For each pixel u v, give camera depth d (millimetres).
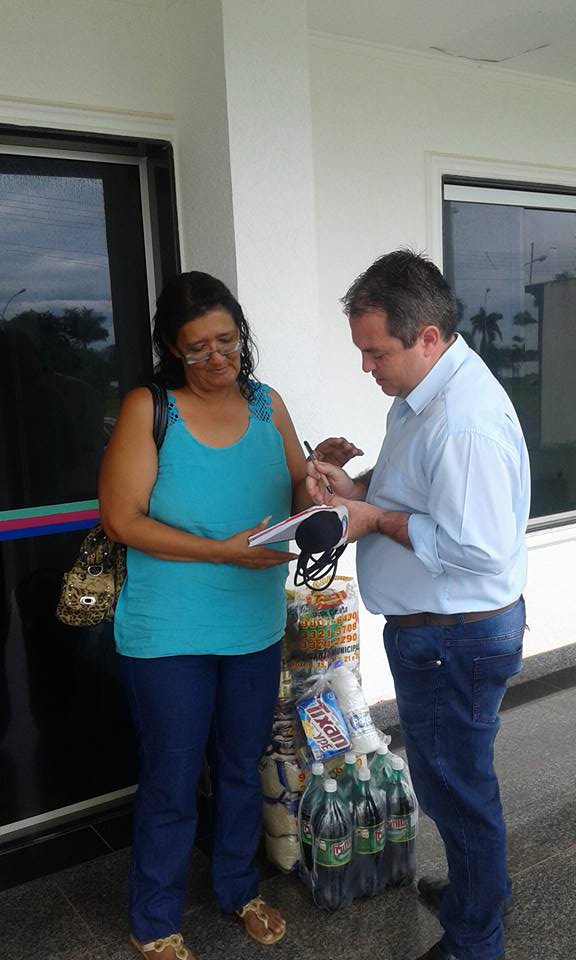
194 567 1919
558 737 3156
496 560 1648
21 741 2586
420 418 1755
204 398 1938
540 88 3568
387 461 1845
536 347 3883
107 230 2578
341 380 3145
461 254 3561
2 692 2543
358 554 1946
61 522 2574
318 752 2213
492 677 1783
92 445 2613
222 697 2061
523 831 2527
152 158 2576
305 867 2250
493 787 1857
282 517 2055
